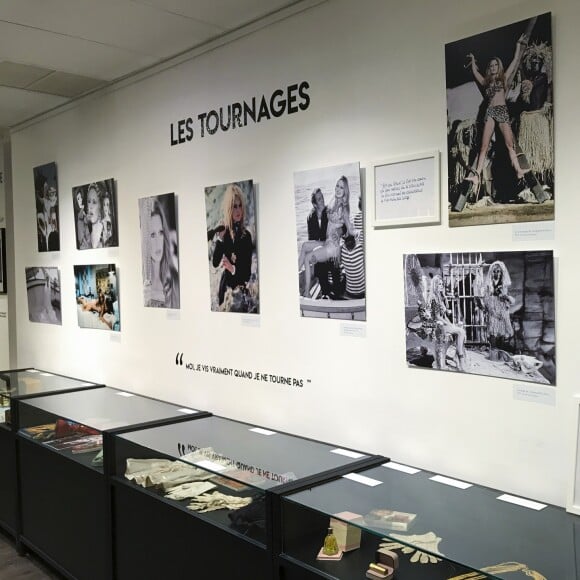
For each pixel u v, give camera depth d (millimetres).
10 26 3277
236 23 3250
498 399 2318
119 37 3439
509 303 2248
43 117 5090
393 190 2605
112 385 4527
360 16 2707
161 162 3914
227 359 3527
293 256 3086
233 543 2428
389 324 2672
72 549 3510
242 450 2883
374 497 2283
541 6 2123
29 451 3893
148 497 2889
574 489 2111
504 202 2244
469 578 1815
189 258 3752
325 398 2980
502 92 2227
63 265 5008
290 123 3057
